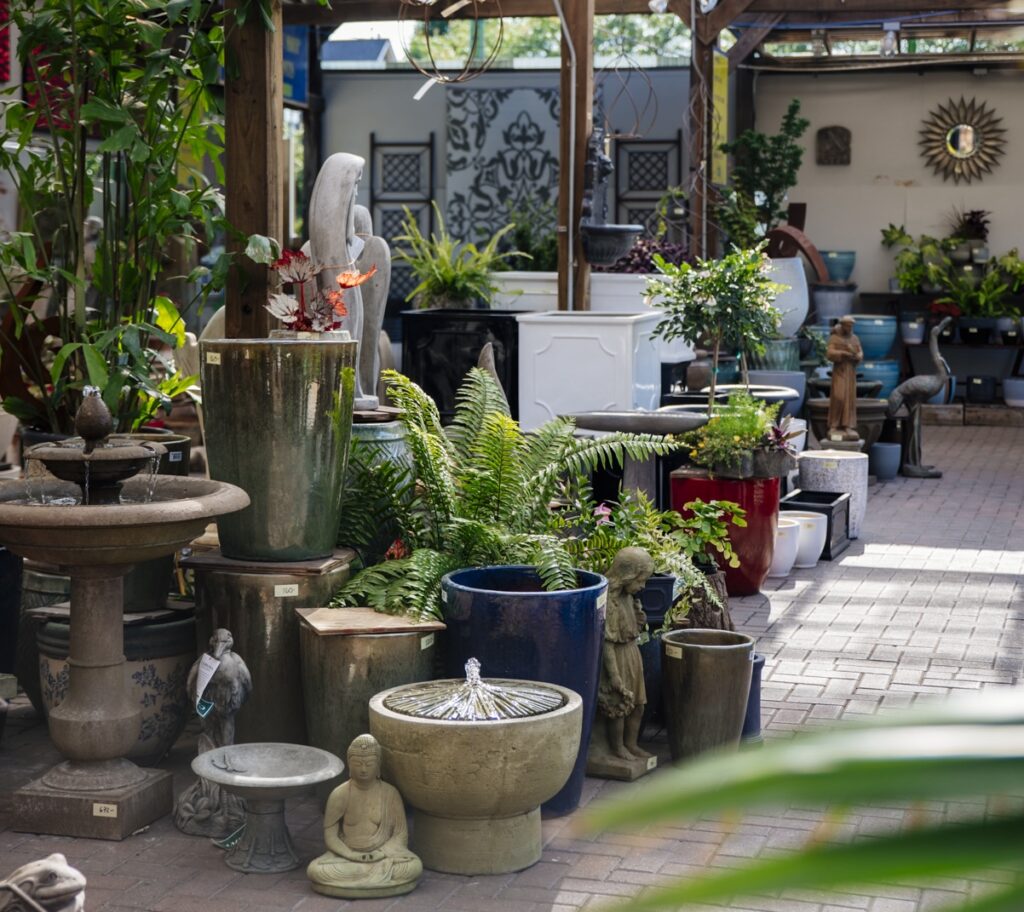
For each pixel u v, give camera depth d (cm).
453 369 960
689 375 1043
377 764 381
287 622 455
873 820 283
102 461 401
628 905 38
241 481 457
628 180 1579
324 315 471
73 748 416
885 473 1209
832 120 1733
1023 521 1012
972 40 1588
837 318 1625
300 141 1722
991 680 592
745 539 742
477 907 370
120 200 584
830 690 577
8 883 311
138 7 543
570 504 548
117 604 420
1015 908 36
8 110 588
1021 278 1670
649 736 516
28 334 594
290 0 1272
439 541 494
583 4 963
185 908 367
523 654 426
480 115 1594
